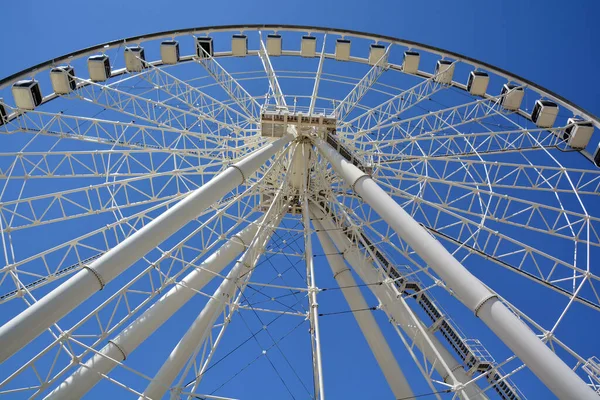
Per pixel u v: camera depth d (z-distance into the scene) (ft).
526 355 37.17
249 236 71.00
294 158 72.13
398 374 61.11
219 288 63.10
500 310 39.32
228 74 80.74
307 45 91.76
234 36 91.56
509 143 74.43
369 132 76.59
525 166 71.31
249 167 56.95
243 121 78.43
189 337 60.34
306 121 70.03
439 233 68.33
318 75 77.97
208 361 51.21
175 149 70.18
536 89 79.71
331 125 69.92
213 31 88.58
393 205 49.70
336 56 92.17
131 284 54.70
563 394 34.88
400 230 47.80
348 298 68.74
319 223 75.56
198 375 49.85
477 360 65.82
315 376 50.11
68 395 51.80
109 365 55.36
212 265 66.95
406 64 88.22
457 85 87.51
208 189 51.67
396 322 59.72
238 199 64.23
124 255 43.98
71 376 53.72
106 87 71.56
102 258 43.16
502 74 82.43
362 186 54.19
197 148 72.02
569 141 74.13
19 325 37.68
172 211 48.47
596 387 53.36
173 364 58.90
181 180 70.44
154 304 61.62
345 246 68.90
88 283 41.68
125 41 82.28
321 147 67.67
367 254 69.51
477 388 60.85
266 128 71.97
